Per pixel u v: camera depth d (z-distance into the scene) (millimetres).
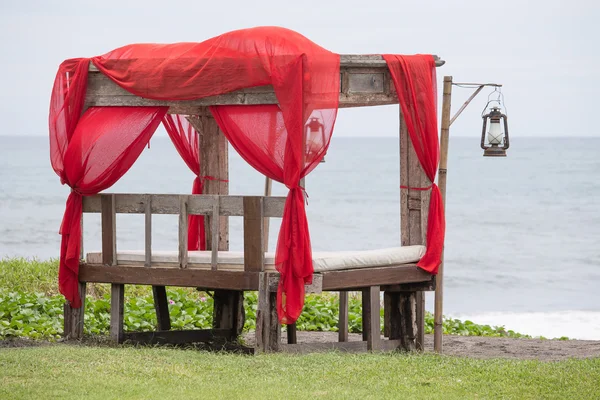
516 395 8523
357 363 9734
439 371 9438
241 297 12734
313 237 39500
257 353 10430
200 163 13000
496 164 79250
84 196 11719
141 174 68500
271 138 10414
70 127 11609
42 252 33281
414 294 11812
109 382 8445
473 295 25391
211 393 8148
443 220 11609
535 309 22703
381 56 11070
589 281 28031
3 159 84312
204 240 13031
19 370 8820
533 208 49094
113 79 11344
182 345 12078
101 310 13961
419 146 11398
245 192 59844
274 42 10430
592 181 63188
